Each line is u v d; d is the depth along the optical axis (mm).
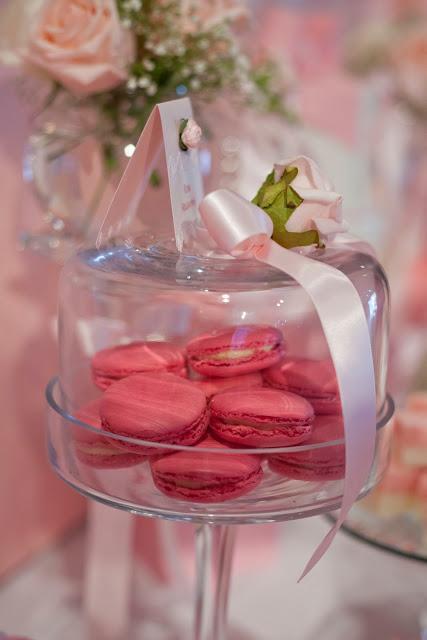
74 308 539
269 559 1035
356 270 508
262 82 773
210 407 485
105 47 647
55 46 646
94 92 669
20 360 968
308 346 512
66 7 650
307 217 499
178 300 505
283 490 489
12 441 984
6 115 871
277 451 472
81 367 542
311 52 1317
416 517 673
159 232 553
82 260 539
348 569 1020
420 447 678
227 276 506
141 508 490
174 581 1012
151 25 677
